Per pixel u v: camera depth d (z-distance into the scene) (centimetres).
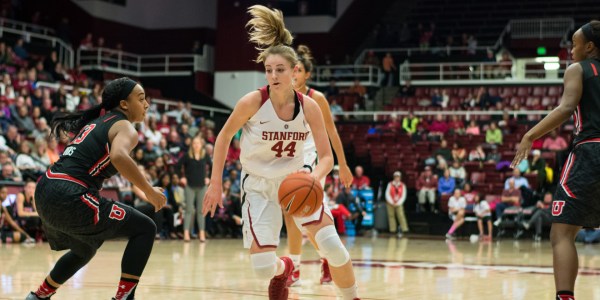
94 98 1888
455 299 632
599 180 450
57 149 1534
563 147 2075
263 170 494
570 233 462
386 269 938
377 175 2208
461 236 1919
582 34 478
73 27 2770
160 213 1529
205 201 489
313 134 494
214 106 2653
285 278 523
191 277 790
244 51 2612
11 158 1438
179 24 2967
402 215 1977
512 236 1892
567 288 450
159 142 1805
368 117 2606
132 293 491
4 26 2555
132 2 2911
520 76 2736
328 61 2855
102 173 488
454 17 3180
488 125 2219
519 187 1888
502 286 743
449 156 2089
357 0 3152
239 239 1653
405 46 2992
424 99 2606
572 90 462
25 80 1884
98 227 476
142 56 2742
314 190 449
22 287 667
